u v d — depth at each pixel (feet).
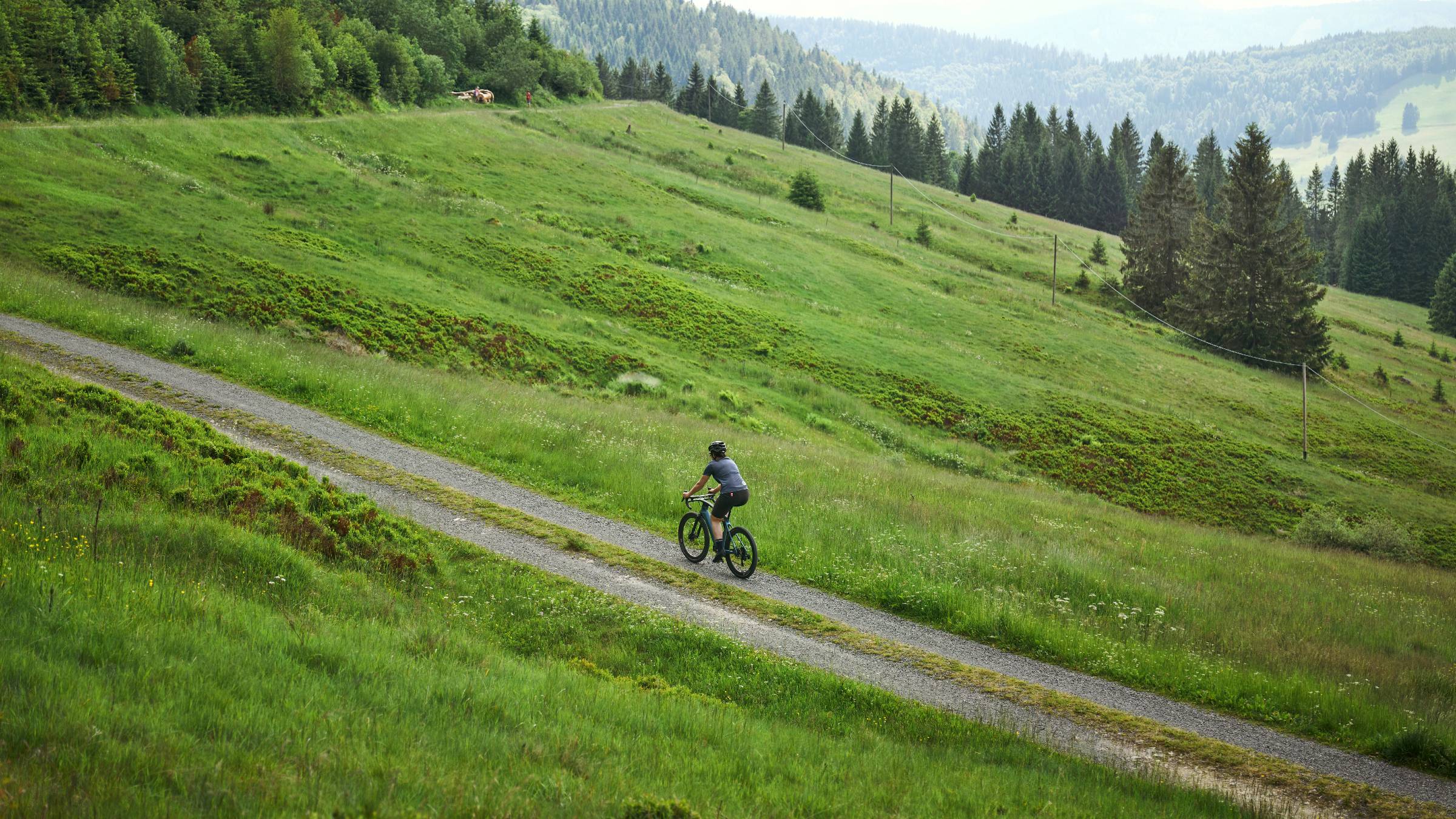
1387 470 199.72
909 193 444.96
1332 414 229.45
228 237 138.21
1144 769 33.63
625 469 70.08
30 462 44.52
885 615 49.52
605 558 52.03
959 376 187.01
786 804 23.67
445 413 78.28
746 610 46.75
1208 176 565.53
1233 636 51.72
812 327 192.85
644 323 170.30
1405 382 297.53
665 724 29.68
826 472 86.43
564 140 335.67
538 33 513.04
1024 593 54.90
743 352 170.40
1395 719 41.11
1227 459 176.55
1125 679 44.37
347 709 24.30
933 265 300.81
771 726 32.30
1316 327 276.00
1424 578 92.73
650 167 328.08
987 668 43.73
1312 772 35.78
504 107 393.29
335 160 218.38
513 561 48.93
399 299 135.44
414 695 26.86
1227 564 78.84
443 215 192.44
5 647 22.84
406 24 396.78
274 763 19.72
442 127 285.23
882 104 645.10
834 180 427.74
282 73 260.83
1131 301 325.83
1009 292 279.69
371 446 68.59
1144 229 335.47
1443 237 480.64
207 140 197.26
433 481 62.08
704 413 128.36
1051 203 540.93
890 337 203.62
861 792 25.80
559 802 20.74
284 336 111.24
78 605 27.78
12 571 29.37
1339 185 621.72
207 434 55.62
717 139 461.78
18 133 164.55
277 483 49.80
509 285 167.53
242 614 31.32
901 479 93.97
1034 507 94.07
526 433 75.97
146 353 83.61
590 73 531.50
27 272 104.94
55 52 196.24
